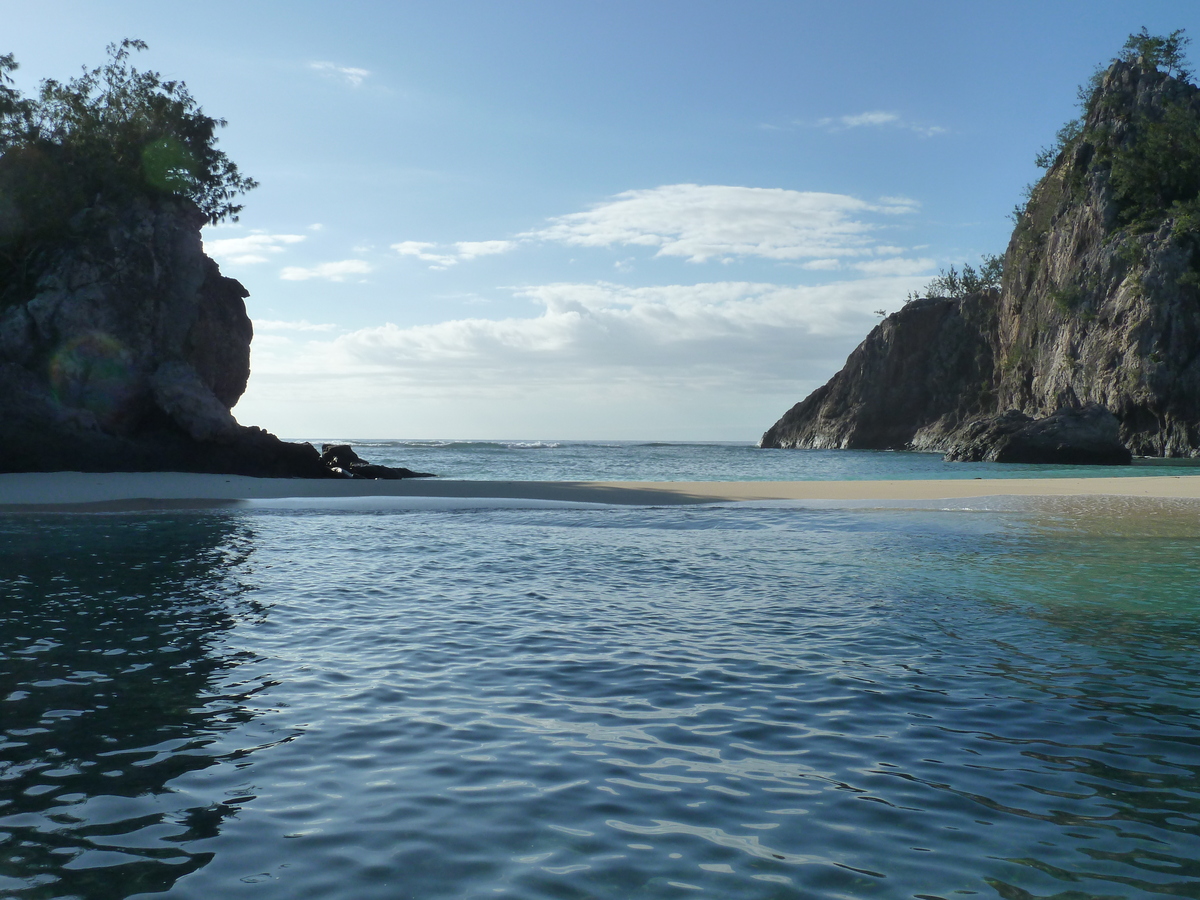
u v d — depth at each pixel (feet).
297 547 40.57
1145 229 255.91
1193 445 220.02
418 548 40.19
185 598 27.76
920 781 13.21
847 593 28.66
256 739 15.03
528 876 10.31
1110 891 10.00
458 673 19.15
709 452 309.01
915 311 374.22
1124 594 28.35
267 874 10.37
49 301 118.21
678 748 14.61
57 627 23.56
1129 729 15.53
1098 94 310.65
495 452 288.71
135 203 129.59
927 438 349.82
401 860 10.71
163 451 116.78
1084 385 255.29
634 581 31.04
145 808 12.25
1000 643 21.81
